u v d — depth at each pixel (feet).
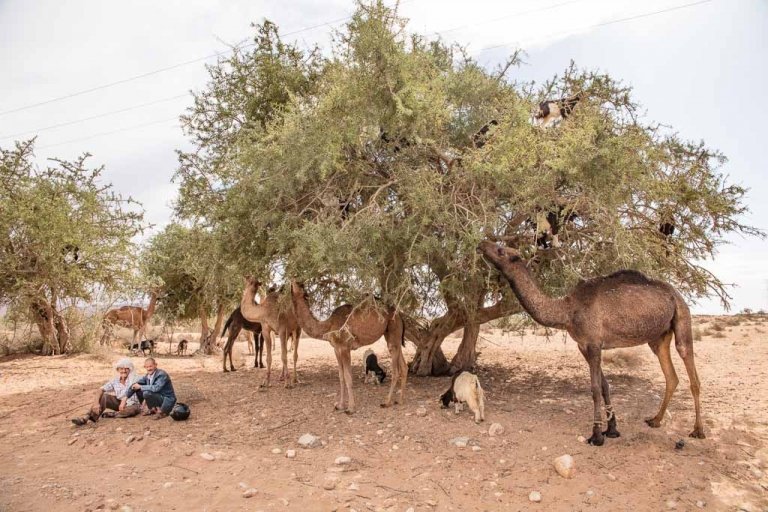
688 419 28.76
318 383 40.22
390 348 32.24
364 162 31.37
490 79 34.27
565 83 33.53
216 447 25.75
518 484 21.39
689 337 26.09
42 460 24.26
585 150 25.99
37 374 48.24
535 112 30.86
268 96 40.63
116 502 19.02
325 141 27.78
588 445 24.89
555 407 31.40
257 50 41.88
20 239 55.42
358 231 27.37
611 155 25.89
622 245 27.99
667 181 31.32
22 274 56.24
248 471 22.49
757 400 32.30
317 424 29.19
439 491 20.84
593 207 28.17
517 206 29.45
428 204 27.53
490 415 29.50
